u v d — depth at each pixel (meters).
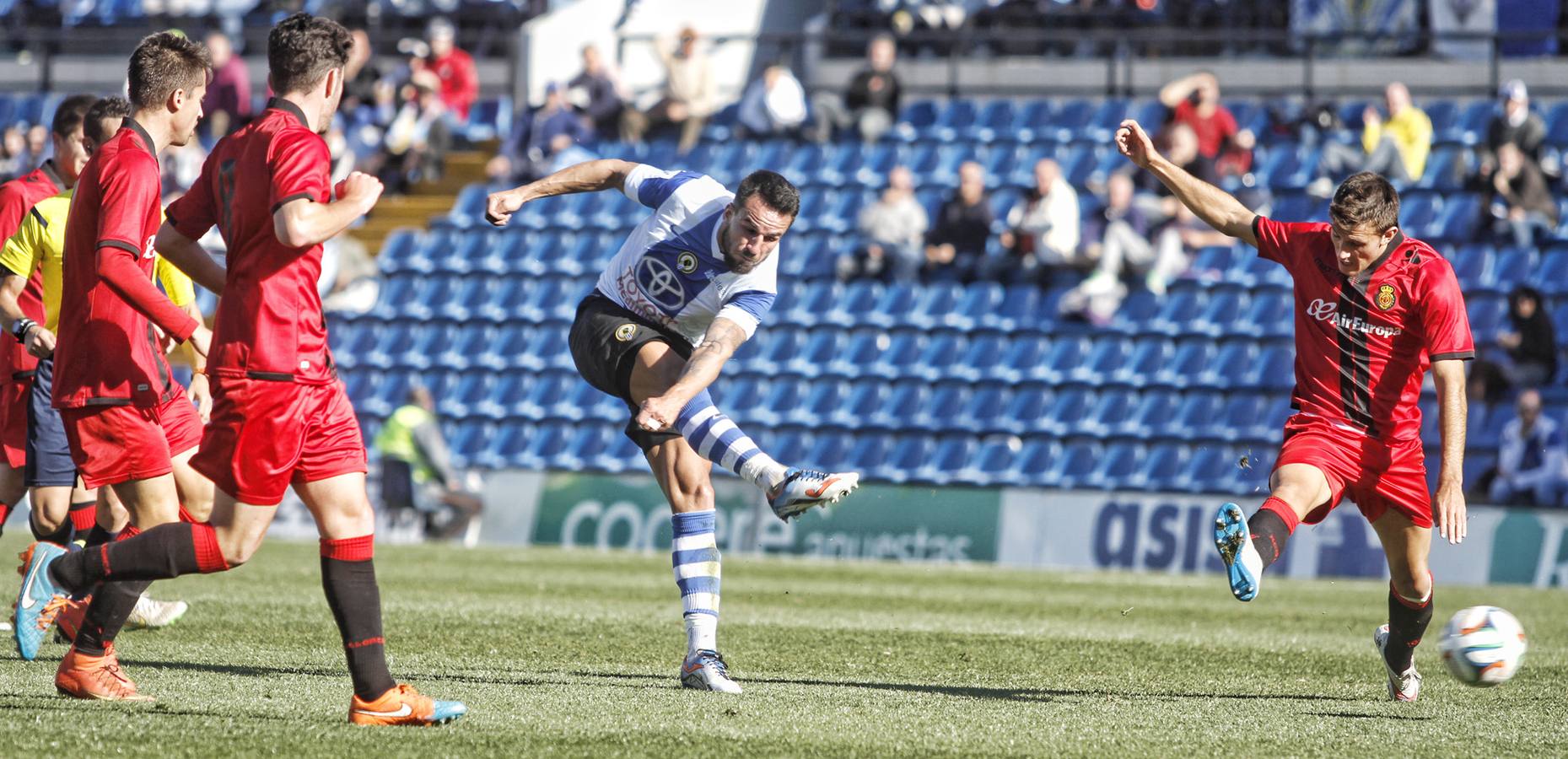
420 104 76.94
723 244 19.44
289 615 27.64
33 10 90.12
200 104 18.20
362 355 69.19
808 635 27.31
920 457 59.50
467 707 17.12
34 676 18.75
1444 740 16.92
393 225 74.75
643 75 83.88
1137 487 57.44
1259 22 77.56
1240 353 61.12
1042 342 62.66
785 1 86.12
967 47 80.38
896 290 65.56
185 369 64.12
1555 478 52.59
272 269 15.10
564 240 71.31
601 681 20.17
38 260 22.56
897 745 15.50
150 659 20.83
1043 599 38.38
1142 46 78.75
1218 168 65.38
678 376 19.97
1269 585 46.09
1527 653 27.61
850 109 73.50
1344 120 73.81
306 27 15.59
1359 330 18.97
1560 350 60.03
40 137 77.38
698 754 14.59
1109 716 18.14
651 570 44.19
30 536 49.81
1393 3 75.00
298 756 13.79
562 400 65.19
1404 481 19.05
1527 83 73.88
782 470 19.16
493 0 84.94
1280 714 18.81
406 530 56.09
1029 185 70.00
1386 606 39.09
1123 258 62.91
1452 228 64.44
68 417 18.81
